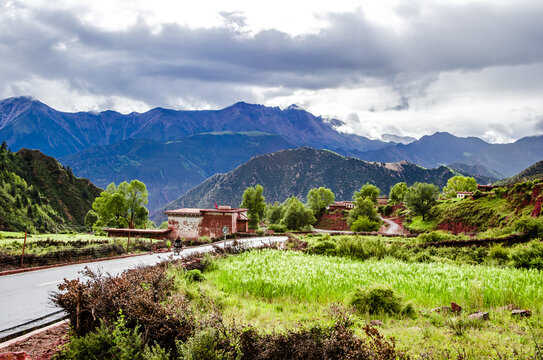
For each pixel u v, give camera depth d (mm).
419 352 6523
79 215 174625
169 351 6391
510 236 32656
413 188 108375
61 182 187625
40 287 15492
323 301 11539
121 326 6973
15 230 120938
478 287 11016
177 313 7438
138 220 85875
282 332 6812
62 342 8031
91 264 24031
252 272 15570
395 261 21797
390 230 104125
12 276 18500
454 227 81688
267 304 11352
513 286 11781
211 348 5996
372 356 5680
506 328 8039
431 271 15414
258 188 106000
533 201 60812
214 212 63844
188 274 15648
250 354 6277
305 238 54656
